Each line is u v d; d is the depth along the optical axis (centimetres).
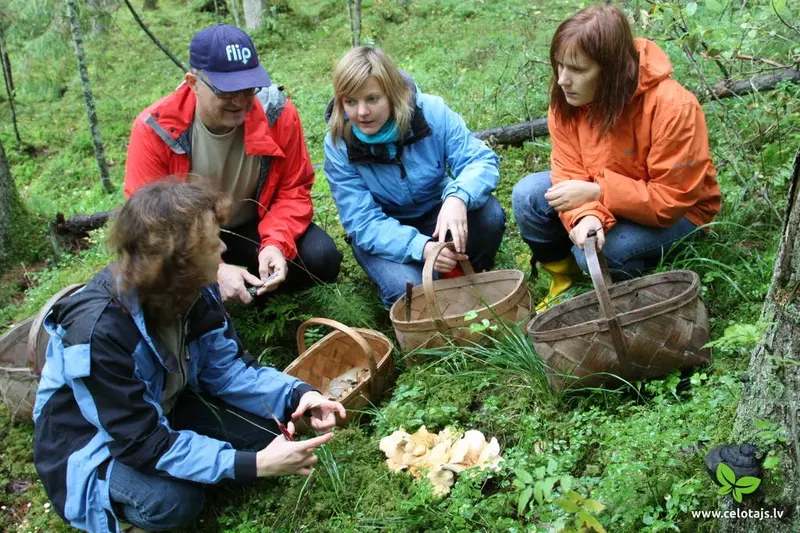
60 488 236
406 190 339
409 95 317
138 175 328
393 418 275
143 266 206
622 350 245
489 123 562
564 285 342
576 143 317
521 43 716
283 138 340
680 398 253
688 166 287
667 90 285
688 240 314
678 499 204
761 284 296
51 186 777
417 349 297
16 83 1007
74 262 500
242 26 1271
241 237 359
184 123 321
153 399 237
